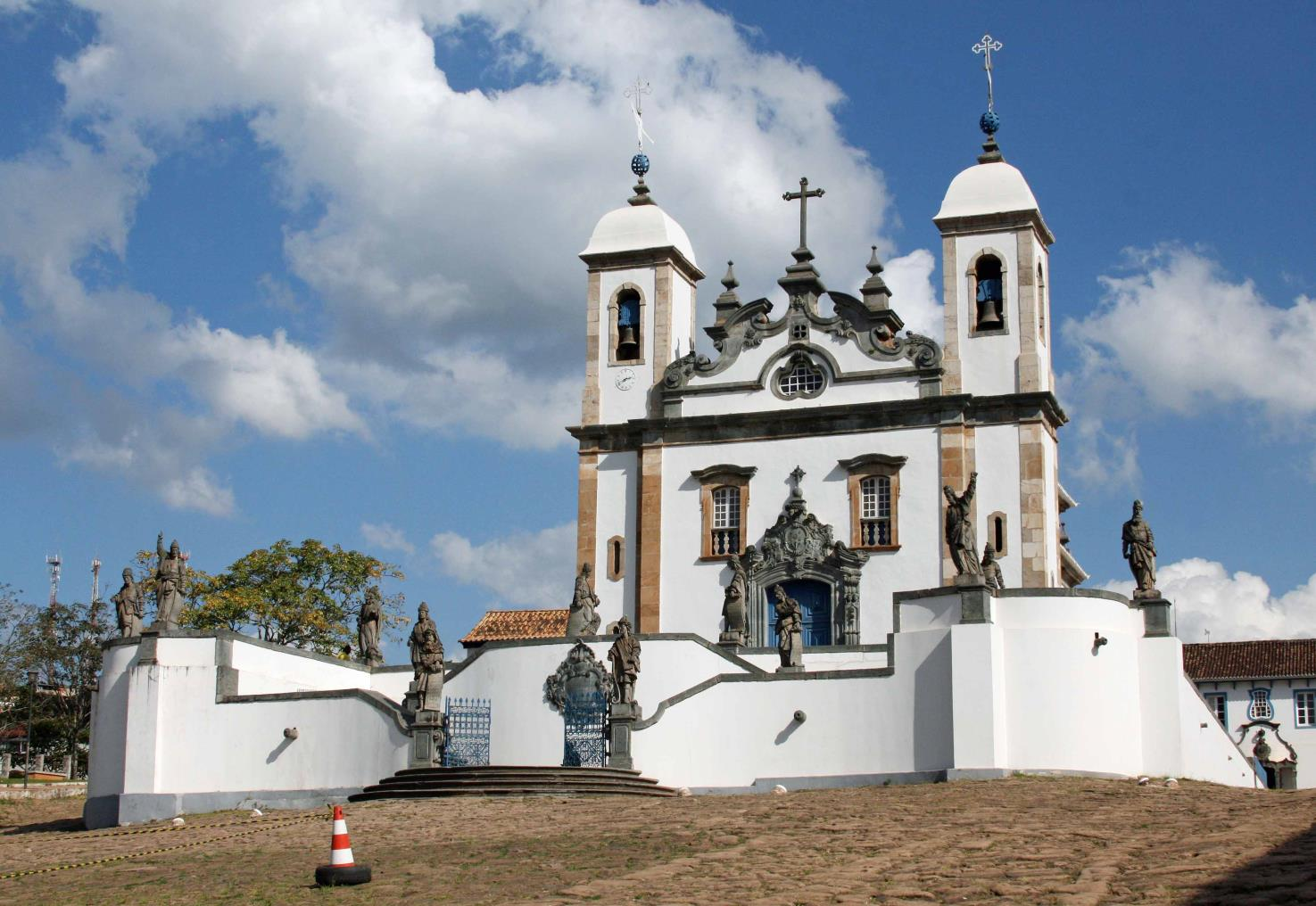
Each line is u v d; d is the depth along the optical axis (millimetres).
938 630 41219
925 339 54906
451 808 36719
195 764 45062
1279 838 24125
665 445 56875
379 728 43344
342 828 26547
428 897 24594
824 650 47094
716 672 45188
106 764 46156
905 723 41188
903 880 23250
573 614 48344
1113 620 41750
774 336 56750
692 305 61750
